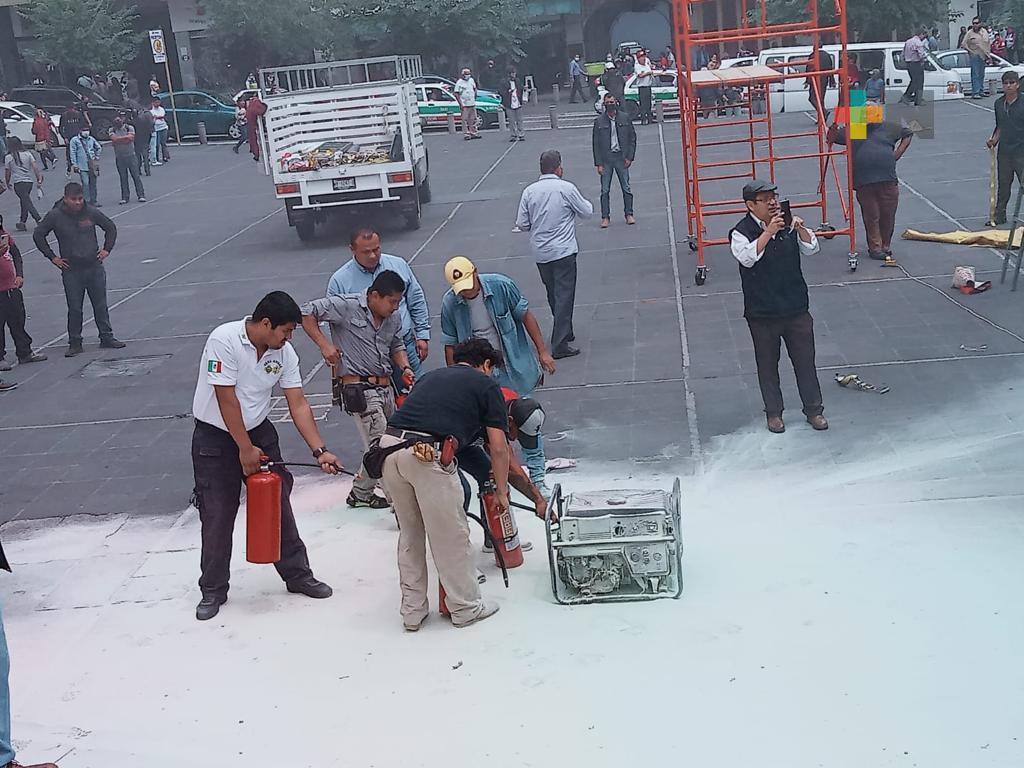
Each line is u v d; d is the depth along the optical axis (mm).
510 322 7816
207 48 44375
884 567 6547
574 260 11320
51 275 18344
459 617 6332
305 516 8234
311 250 18562
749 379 10227
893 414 9023
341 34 43531
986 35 31297
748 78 13688
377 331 7797
